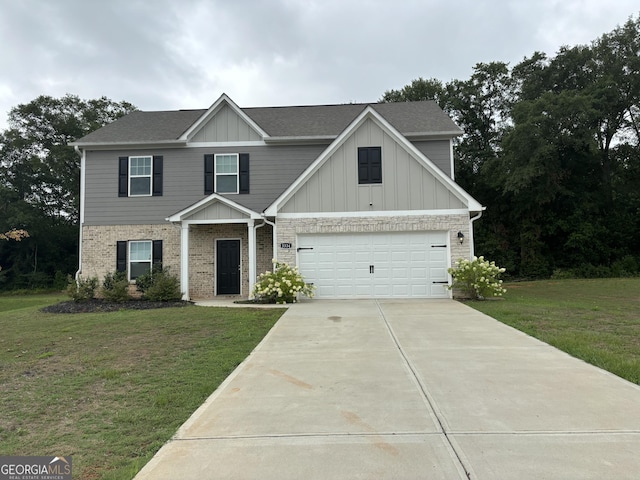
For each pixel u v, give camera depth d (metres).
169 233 16.84
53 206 37.06
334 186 14.56
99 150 17.11
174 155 17.12
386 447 3.76
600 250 30.36
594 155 30.62
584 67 32.25
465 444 3.79
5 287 33.28
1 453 3.88
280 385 5.52
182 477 3.34
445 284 14.25
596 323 9.37
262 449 3.78
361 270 14.44
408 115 18.59
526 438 3.89
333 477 3.29
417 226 14.33
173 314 11.47
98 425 4.48
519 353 6.90
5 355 7.67
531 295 17.44
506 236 33.44
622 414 4.41
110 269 16.77
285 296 13.60
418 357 6.75
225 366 6.50
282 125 17.98
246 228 16.89
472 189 35.03
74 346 8.17
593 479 3.21
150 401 5.14
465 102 36.03
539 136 28.59
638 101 30.44
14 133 35.19
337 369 6.18
